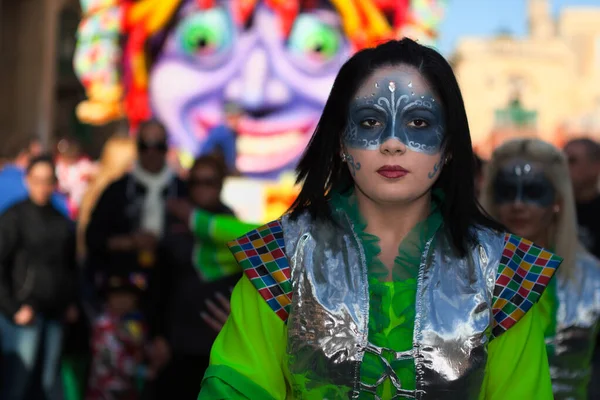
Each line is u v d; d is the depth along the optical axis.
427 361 2.33
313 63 9.30
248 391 2.36
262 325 2.41
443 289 2.39
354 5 9.18
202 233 4.65
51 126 18.28
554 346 3.47
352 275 2.40
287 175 9.35
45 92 18.22
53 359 6.51
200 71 9.42
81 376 6.74
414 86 2.43
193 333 4.72
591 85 52.22
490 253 2.43
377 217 2.50
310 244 2.44
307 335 2.36
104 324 6.30
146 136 6.20
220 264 4.67
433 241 2.45
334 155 2.55
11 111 18.09
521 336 2.41
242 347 2.42
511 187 3.67
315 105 9.35
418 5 9.56
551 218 3.68
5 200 7.82
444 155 2.47
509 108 32.03
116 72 9.66
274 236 2.47
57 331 6.51
